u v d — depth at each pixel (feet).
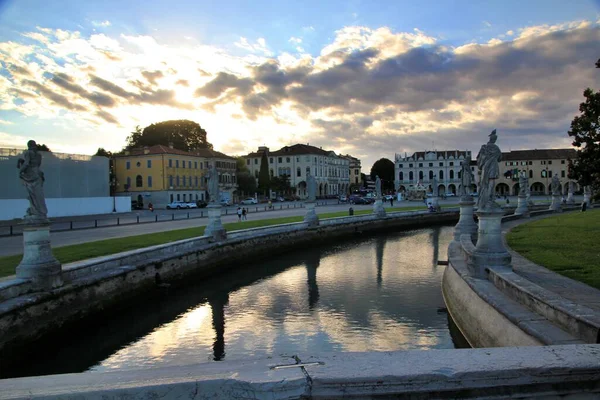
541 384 11.18
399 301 58.39
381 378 10.71
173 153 267.18
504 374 11.04
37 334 42.91
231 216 170.19
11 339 39.78
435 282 70.13
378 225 156.97
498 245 41.73
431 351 12.44
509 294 34.06
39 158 46.50
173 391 10.55
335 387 10.68
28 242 45.75
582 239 68.69
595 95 72.13
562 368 11.19
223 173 312.29
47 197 183.73
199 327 51.08
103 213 199.93
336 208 235.61
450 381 10.87
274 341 44.93
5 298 41.55
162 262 67.10
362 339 44.27
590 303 30.91
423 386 10.82
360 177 574.97
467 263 45.50
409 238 138.10
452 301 48.08
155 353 43.06
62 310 46.70
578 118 74.90
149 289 63.21
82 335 49.01
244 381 10.63
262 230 105.50
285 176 374.43
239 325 50.88
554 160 377.50
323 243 127.13
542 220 114.83
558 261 48.96
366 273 79.77
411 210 197.47
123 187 272.92
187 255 74.84
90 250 70.79
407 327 47.42
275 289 69.46
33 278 44.93
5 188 166.81
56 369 40.09
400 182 437.17
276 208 224.94
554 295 28.89
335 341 43.98
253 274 83.97
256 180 365.40
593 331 21.86
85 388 10.50
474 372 10.97
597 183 78.23
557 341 22.74
